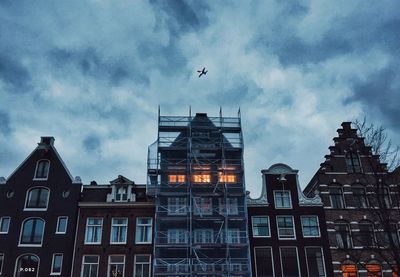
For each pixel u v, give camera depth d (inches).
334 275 1373.0
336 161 1567.4
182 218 1423.5
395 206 1368.1
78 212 1459.2
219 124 1652.3
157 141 1592.0
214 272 1334.9
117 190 1508.4
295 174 1537.9
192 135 1619.1
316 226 1455.5
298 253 1409.9
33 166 1513.3
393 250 940.0
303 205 1483.8
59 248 1386.6
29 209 1443.2
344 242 1434.5
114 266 1390.3
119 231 1444.4
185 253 1409.9
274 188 1513.3
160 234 1421.0
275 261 1396.4
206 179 1520.7
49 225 1419.8
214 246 1385.3
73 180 1494.8
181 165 1542.8
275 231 1439.5
